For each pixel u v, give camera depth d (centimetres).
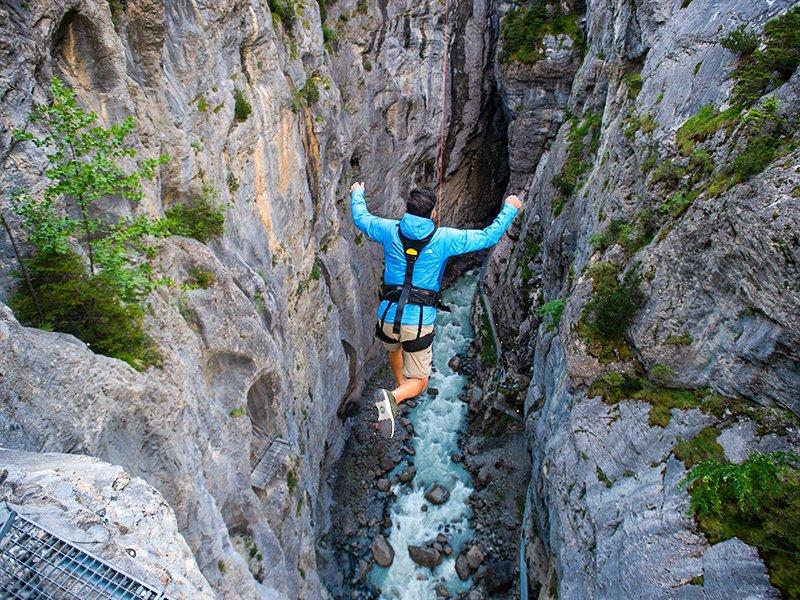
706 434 1093
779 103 1114
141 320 884
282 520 1454
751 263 1021
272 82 1656
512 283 2656
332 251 2234
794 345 966
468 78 3259
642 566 1045
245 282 1339
